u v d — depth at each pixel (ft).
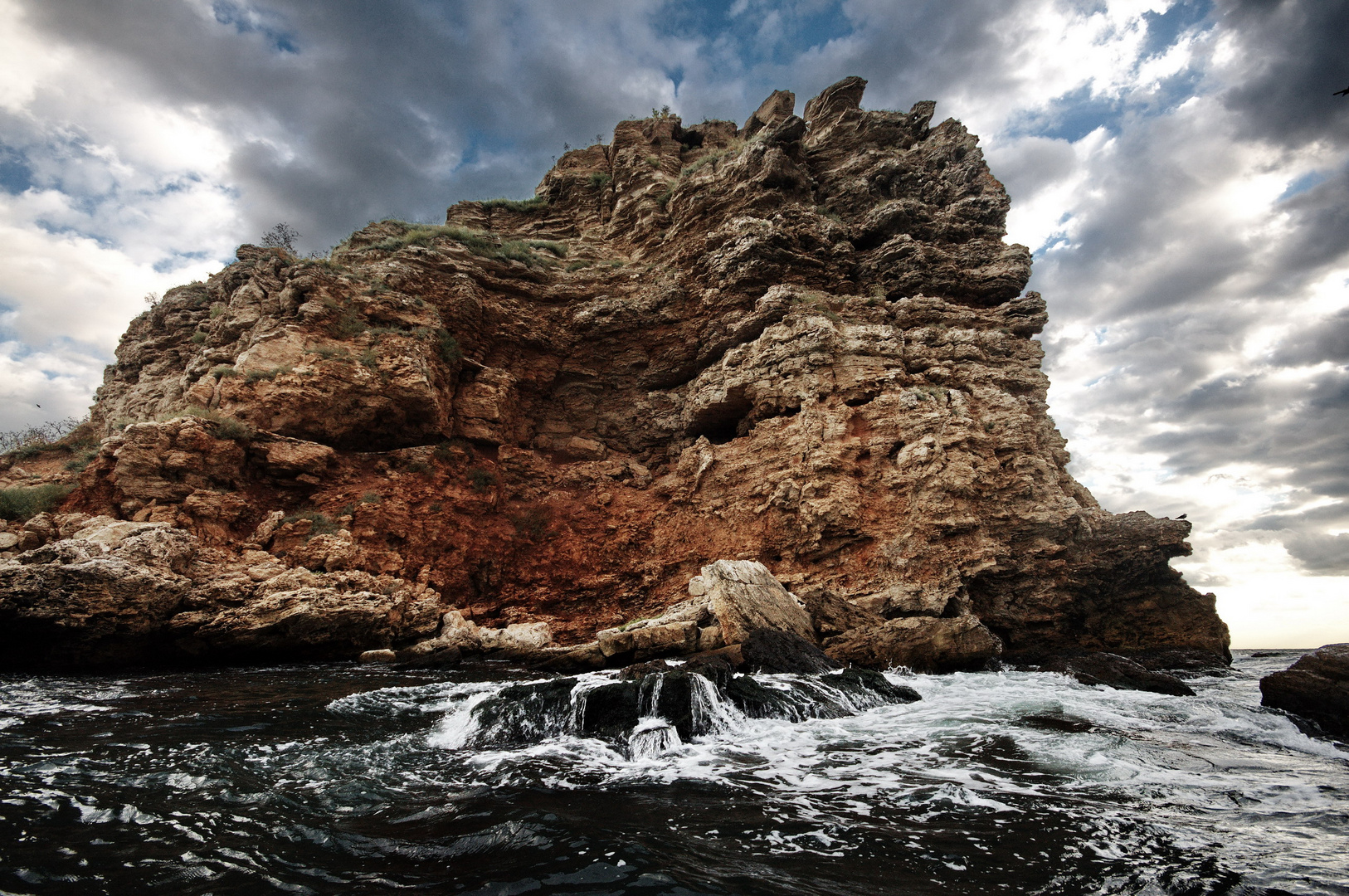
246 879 14.12
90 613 47.09
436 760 25.41
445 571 73.05
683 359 97.09
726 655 44.80
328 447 72.02
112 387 97.25
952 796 21.29
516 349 97.30
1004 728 31.83
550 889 13.80
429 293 90.33
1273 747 28.66
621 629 53.72
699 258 97.55
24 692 37.32
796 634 51.21
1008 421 75.72
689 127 134.00
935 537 68.39
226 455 64.80
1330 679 33.76
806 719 33.96
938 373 80.33
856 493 72.49
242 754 24.77
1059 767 25.03
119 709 32.76
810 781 23.04
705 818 18.84
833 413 77.36
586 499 88.74
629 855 15.62
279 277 87.20
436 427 80.69
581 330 99.40
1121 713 36.24
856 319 86.02
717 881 14.37
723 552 78.33
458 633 61.72
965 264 93.35
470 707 33.78
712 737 30.04
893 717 34.76
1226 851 16.66
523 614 73.77
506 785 22.20
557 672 49.11
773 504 75.10
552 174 129.39
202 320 94.48
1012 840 17.37
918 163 103.19
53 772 21.54
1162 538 66.90
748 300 91.40
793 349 81.56
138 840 16.16
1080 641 67.51
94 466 60.85
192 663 51.57
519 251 102.83
